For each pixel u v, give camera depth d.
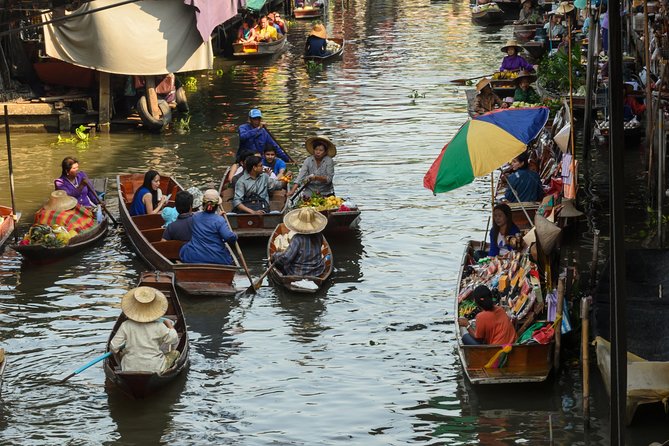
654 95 27.06
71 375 16.39
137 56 35.78
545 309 17.52
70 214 24.02
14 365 17.84
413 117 38.81
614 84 10.97
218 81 48.66
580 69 39.22
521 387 16.52
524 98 37.38
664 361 15.52
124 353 16.64
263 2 57.44
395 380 17.08
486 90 36.41
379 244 24.06
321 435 15.30
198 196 25.45
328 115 39.62
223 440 15.20
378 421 15.70
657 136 25.55
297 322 19.59
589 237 23.98
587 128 30.86
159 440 15.22
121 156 33.34
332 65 53.00
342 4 82.81
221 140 35.53
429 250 23.56
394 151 33.31
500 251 19.66
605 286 18.56
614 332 11.29
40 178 30.59
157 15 35.91
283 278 21.05
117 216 26.70
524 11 61.25
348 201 25.97
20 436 15.36
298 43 62.34
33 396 16.70
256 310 20.17
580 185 28.48
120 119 38.69
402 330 19.11
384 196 28.12
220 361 17.91
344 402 16.34
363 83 47.03
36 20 35.81
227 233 21.14
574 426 15.31
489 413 15.83
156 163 32.22
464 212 26.53
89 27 35.25
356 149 33.72
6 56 37.50
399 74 49.31
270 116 39.72
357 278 21.86
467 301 18.47
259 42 55.62
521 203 22.72
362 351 18.23
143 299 16.61
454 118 38.34
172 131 37.28
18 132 37.19
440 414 15.85
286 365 17.72
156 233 22.95
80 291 21.31
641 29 39.31
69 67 37.44
